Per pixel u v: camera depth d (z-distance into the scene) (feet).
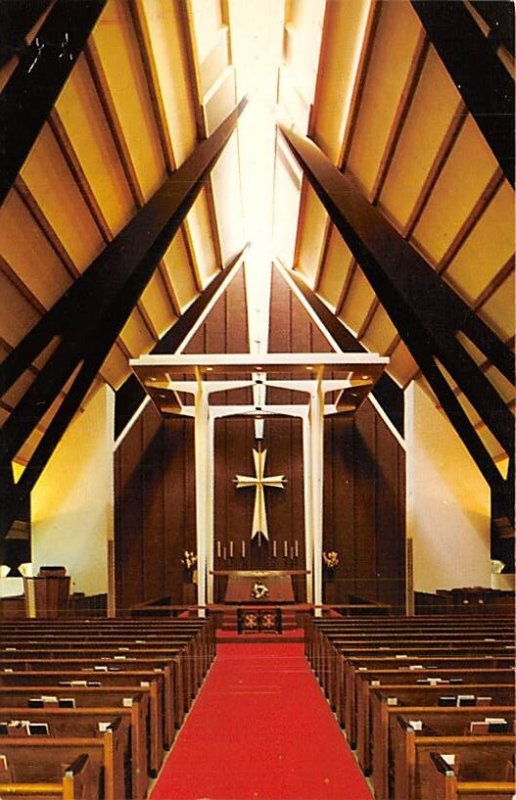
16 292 31.12
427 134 28.55
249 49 34.47
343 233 36.29
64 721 15.83
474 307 33.83
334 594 55.83
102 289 33.78
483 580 48.24
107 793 13.35
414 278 34.24
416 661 21.71
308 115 34.71
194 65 31.01
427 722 15.56
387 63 27.63
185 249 44.47
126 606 54.85
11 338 32.73
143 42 27.12
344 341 52.75
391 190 33.32
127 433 54.85
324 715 24.50
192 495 56.80
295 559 56.44
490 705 17.35
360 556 56.29
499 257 29.99
